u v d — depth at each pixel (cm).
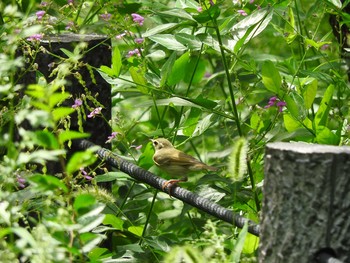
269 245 547
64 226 549
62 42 824
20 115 555
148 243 788
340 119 891
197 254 546
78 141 823
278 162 534
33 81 822
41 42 822
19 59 633
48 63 821
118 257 789
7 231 545
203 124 883
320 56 959
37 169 825
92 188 765
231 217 644
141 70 885
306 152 524
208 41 818
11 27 669
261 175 862
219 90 1229
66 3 1003
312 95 827
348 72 977
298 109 848
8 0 946
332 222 525
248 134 891
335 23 992
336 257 528
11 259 575
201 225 921
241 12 873
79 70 829
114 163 786
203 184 865
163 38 849
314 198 525
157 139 866
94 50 838
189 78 1112
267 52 1255
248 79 988
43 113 540
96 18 1149
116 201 934
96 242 577
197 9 839
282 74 917
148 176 751
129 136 1143
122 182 961
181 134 956
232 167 589
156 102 834
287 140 864
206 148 1220
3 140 621
